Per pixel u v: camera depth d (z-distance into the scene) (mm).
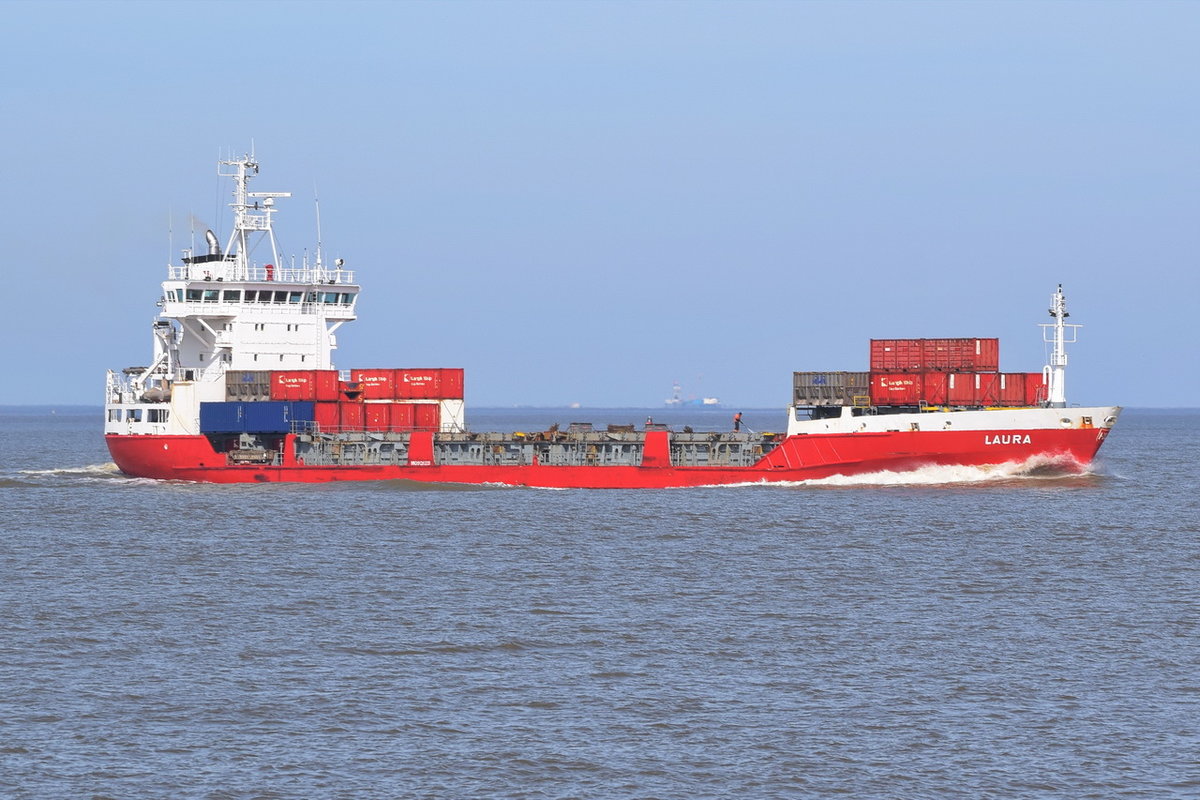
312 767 95812
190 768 95562
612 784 93188
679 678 117250
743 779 94125
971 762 97188
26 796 90625
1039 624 137750
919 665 121375
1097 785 93062
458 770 95500
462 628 135375
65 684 114812
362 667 120500
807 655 124875
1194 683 115688
